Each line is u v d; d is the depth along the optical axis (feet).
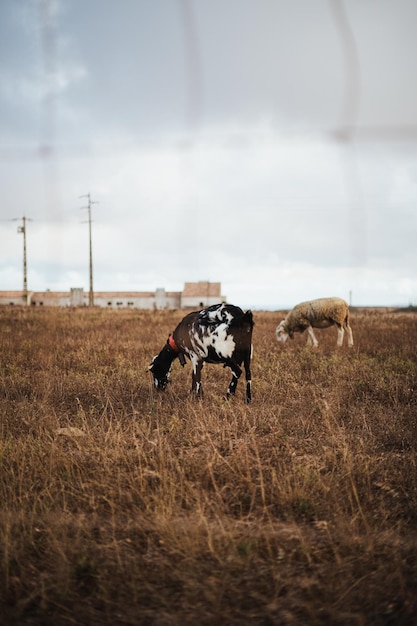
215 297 253.44
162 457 18.66
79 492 16.71
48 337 58.65
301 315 57.16
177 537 13.56
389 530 14.11
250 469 18.61
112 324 77.92
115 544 13.09
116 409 27.81
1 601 11.41
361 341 57.31
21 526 14.33
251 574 12.23
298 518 15.26
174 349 31.14
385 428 23.29
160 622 10.62
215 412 25.85
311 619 10.59
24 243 164.55
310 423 24.11
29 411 26.55
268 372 36.60
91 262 161.79
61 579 11.75
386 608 10.89
